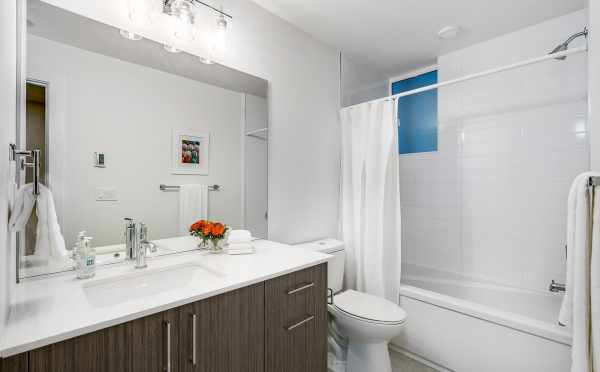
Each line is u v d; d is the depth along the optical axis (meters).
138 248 1.27
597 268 1.20
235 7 1.79
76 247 1.14
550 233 2.06
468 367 1.75
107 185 1.30
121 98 1.34
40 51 1.12
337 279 2.18
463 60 2.50
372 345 1.72
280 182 2.07
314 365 1.47
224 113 1.74
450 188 2.58
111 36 1.31
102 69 1.29
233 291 1.11
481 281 2.36
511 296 2.17
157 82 1.46
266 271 1.27
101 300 1.10
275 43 2.03
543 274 2.08
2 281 0.70
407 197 2.91
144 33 1.41
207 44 1.65
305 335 1.42
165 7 1.44
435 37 2.33
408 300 2.05
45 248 0.96
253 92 1.89
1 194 0.68
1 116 0.66
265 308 1.23
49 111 1.14
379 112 2.24
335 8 1.95
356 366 1.75
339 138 2.57
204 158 1.65
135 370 0.86
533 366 1.51
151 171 1.45
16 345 0.67
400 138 3.01
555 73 2.05
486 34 2.28
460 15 2.03
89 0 1.25
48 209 0.96
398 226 2.14
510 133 2.25
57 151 1.16
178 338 0.96
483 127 2.39
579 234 1.25
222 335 1.08
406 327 2.06
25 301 0.92
